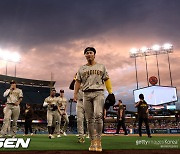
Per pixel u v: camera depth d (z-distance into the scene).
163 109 25.34
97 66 4.48
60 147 4.97
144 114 9.38
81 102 6.44
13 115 7.64
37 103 34.56
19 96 7.66
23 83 35.78
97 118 4.14
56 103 8.62
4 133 7.47
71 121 28.52
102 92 4.34
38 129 30.84
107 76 4.51
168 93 24.75
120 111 11.80
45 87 37.78
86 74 4.42
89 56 4.48
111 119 26.67
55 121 8.73
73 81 6.19
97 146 4.00
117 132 12.02
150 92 25.28
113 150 3.97
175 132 18.38
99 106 4.22
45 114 32.50
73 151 3.84
